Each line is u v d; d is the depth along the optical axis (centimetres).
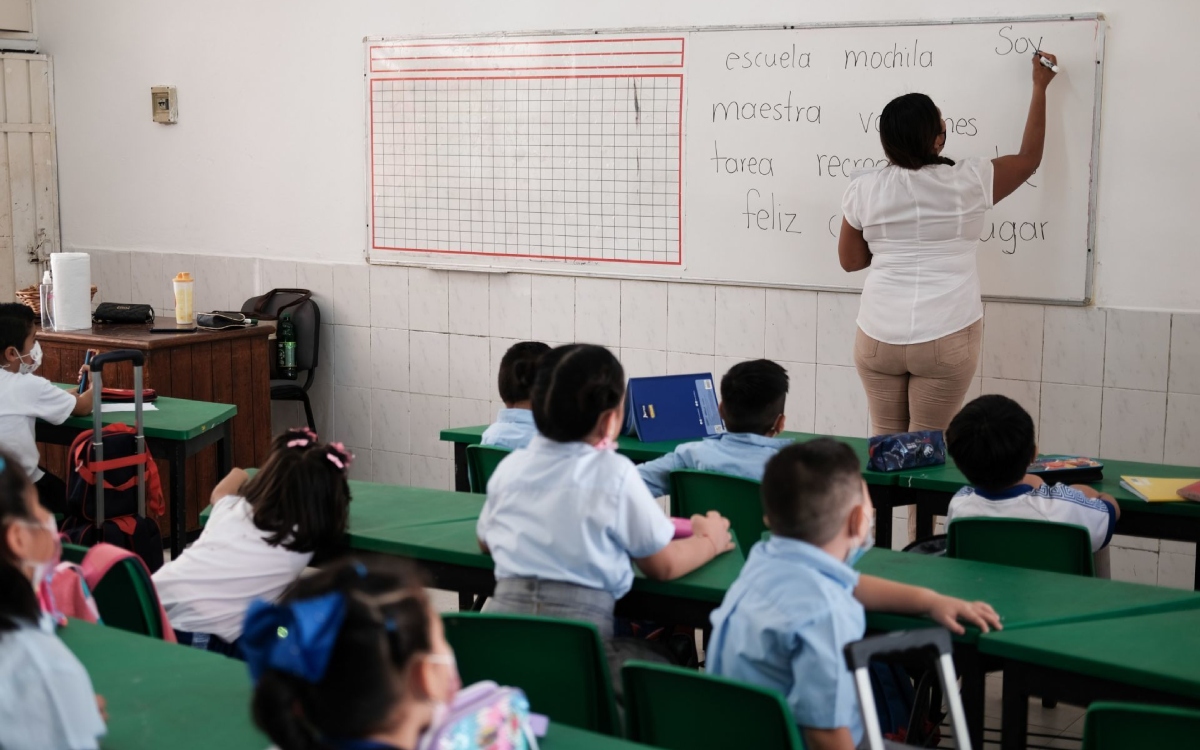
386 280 582
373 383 594
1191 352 415
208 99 618
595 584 222
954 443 283
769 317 488
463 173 553
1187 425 419
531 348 342
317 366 607
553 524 222
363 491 313
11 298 662
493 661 197
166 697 171
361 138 579
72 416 409
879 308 412
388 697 103
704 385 399
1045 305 435
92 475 379
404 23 559
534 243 539
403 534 269
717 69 483
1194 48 402
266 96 601
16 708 144
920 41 443
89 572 206
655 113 500
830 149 466
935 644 169
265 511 260
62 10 655
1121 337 425
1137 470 342
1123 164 418
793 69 468
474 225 554
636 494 223
